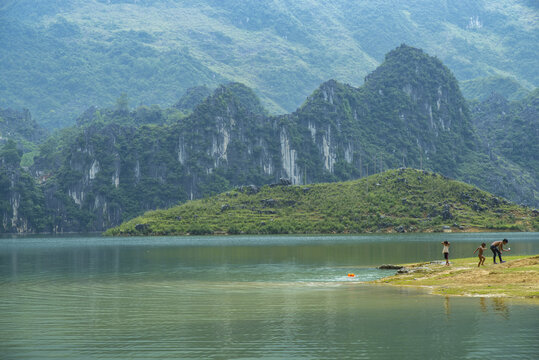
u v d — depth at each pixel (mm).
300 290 59156
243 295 56000
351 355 32562
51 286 66250
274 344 35156
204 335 37781
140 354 33531
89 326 41031
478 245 143000
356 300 50906
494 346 33531
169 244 183375
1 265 100625
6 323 42344
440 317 41562
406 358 31781
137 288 63344
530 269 59094
